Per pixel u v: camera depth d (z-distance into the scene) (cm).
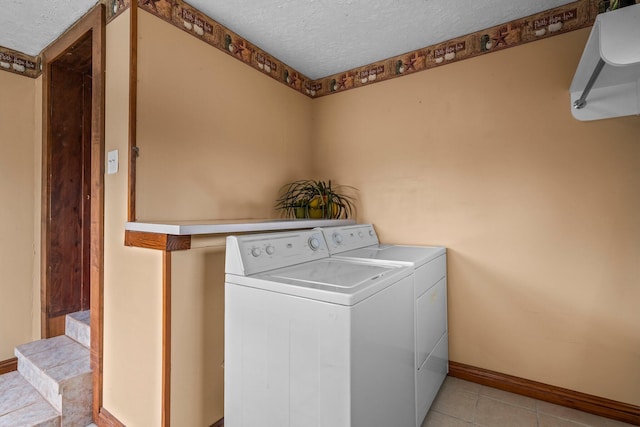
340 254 178
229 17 181
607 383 164
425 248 200
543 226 180
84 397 159
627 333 160
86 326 191
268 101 225
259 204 217
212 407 147
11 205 210
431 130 214
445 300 202
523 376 185
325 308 104
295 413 110
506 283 190
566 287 174
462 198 204
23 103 214
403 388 135
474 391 188
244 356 126
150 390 133
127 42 148
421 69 218
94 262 162
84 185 221
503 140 191
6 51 207
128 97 146
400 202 227
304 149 260
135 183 147
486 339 196
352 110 249
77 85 218
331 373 102
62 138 211
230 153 195
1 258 206
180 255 133
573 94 171
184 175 169
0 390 172
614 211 162
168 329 128
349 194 250
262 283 120
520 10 176
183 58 168
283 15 179
